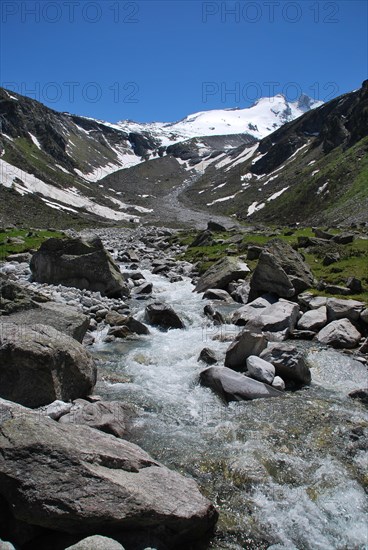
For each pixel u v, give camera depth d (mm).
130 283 28141
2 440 7656
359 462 9500
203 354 15242
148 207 196000
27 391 10984
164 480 8008
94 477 7336
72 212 140000
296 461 9461
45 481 7184
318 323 18422
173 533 7324
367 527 7891
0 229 52719
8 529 7246
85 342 16688
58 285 24656
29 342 11219
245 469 9102
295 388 13211
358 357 15375
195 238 48969
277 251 24328
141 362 15156
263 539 7613
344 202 111938
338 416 11352
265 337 14742
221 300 24172
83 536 7023
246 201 183000
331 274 25516
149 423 10969
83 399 11703
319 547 7473
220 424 10953
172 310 19516
